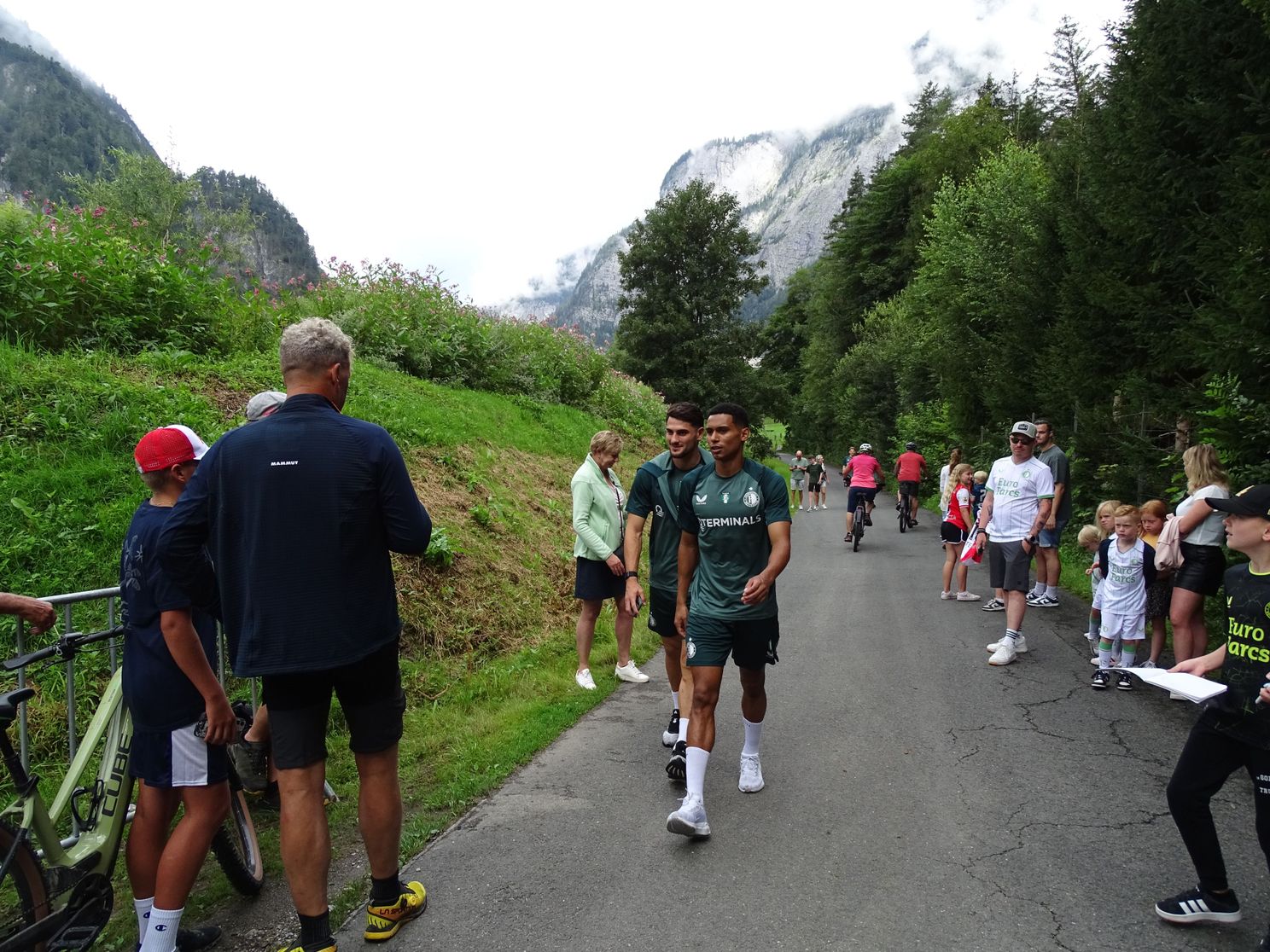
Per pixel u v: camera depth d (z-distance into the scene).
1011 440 6.86
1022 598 6.90
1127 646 6.00
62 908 2.69
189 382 7.76
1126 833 3.78
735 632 4.07
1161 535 5.78
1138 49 9.99
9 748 2.62
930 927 3.04
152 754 2.82
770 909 3.18
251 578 2.74
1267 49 8.32
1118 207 10.30
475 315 16.25
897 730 5.23
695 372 35.97
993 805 4.10
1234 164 8.06
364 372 11.08
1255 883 3.33
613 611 8.45
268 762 3.53
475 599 7.13
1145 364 10.86
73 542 5.13
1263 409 6.64
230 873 3.24
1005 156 23.83
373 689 2.97
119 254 8.73
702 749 3.84
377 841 3.01
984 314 19.16
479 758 4.78
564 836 3.84
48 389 6.50
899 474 17.19
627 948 2.94
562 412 15.80
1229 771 3.00
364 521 2.85
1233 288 7.26
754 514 4.00
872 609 9.16
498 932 3.06
